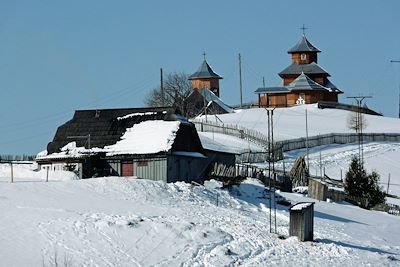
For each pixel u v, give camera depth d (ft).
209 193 203.10
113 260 130.82
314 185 250.37
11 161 239.91
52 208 158.81
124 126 229.04
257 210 198.18
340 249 156.04
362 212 240.94
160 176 214.90
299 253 150.00
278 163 344.08
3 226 141.90
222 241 149.69
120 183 191.11
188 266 132.46
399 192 321.52
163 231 147.54
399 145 417.90
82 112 238.48
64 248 133.49
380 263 149.89
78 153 220.64
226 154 266.36
